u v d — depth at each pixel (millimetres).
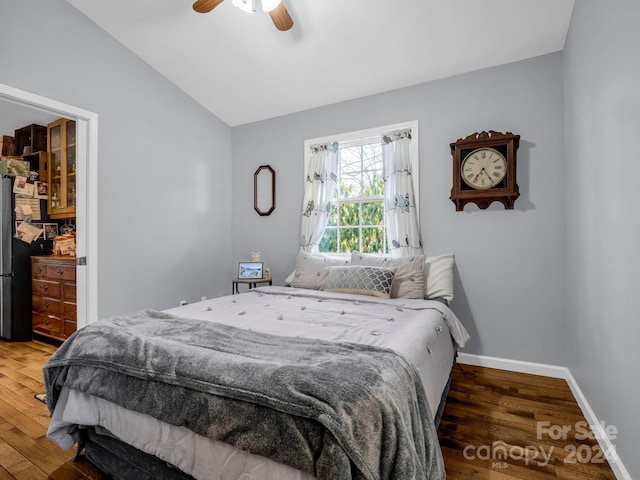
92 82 2619
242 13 2439
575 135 2076
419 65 2717
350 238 3334
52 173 3471
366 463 826
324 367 1059
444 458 1586
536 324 2518
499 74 2627
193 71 3105
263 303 2316
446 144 2811
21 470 1510
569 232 2289
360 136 3191
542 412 1992
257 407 958
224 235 3875
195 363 1134
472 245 2717
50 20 2375
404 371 1142
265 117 3705
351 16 2354
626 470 1353
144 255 3010
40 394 2230
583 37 1857
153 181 3082
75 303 3102
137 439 1219
